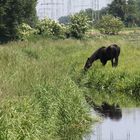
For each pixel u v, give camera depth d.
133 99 37.38
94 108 33.09
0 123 19.58
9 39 96.38
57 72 31.91
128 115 30.53
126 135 25.03
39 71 30.98
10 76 28.31
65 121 26.22
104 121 28.53
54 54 58.97
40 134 21.70
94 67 45.97
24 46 65.50
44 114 24.48
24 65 33.19
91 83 42.56
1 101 21.31
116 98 37.50
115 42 71.75
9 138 19.22
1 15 95.56
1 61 35.41
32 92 25.73
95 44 70.81
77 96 28.00
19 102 22.31
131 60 51.06
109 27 135.25
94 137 24.69
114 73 42.72
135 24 195.00
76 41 75.81
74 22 95.06
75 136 24.86
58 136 24.58
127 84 40.66
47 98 25.48
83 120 27.23
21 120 20.97
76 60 50.50
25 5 108.75
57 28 92.81
